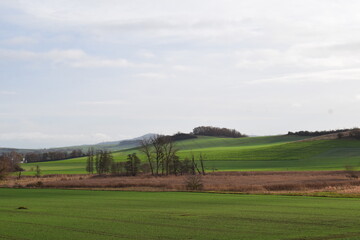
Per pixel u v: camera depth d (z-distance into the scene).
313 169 133.00
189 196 55.56
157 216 34.12
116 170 146.25
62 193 64.44
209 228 27.69
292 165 153.25
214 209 39.19
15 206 43.91
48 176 137.12
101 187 78.12
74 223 30.33
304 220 31.02
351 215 33.62
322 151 183.50
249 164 164.25
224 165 164.88
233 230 26.83
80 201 49.81
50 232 26.44
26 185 84.44
